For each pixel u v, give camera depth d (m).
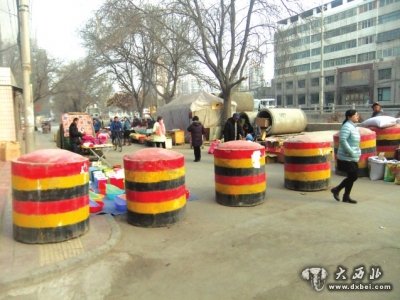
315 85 87.81
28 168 5.32
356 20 80.31
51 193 5.36
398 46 73.12
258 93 79.81
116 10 22.16
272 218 6.66
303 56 91.19
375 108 11.63
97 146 14.05
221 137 23.77
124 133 25.38
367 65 76.06
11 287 4.30
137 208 6.32
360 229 5.98
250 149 7.39
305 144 8.58
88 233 5.82
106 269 4.78
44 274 4.50
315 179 8.62
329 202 7.66
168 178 6.31
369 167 10.08
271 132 19.80
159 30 23.41
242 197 7.45
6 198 8.16
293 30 22.38
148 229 6.21
